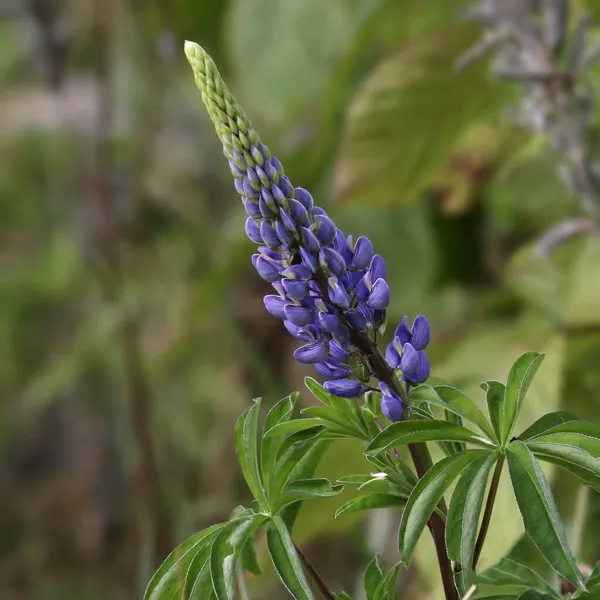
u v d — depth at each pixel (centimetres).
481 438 109
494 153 204
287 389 244
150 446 220
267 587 167
